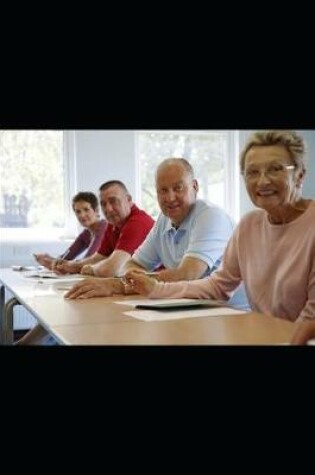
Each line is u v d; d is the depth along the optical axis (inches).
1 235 180.9
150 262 91.2
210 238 78.2
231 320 47.9
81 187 185.6
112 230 117.1
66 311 56.0
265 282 61.4
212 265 77.5
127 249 103.5
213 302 59.1
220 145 204.1
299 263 57.6
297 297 58.4
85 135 185.0
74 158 185.0
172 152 199.2
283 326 44.6
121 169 189.0
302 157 58.4
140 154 195.2
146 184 196.4
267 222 61.8
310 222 57.6
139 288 64.4
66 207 187.2
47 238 181.9
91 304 61.5
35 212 185.5
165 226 88.7
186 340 39.2
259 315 50.8
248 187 60.1
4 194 182.1
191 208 83.9
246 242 64.0
